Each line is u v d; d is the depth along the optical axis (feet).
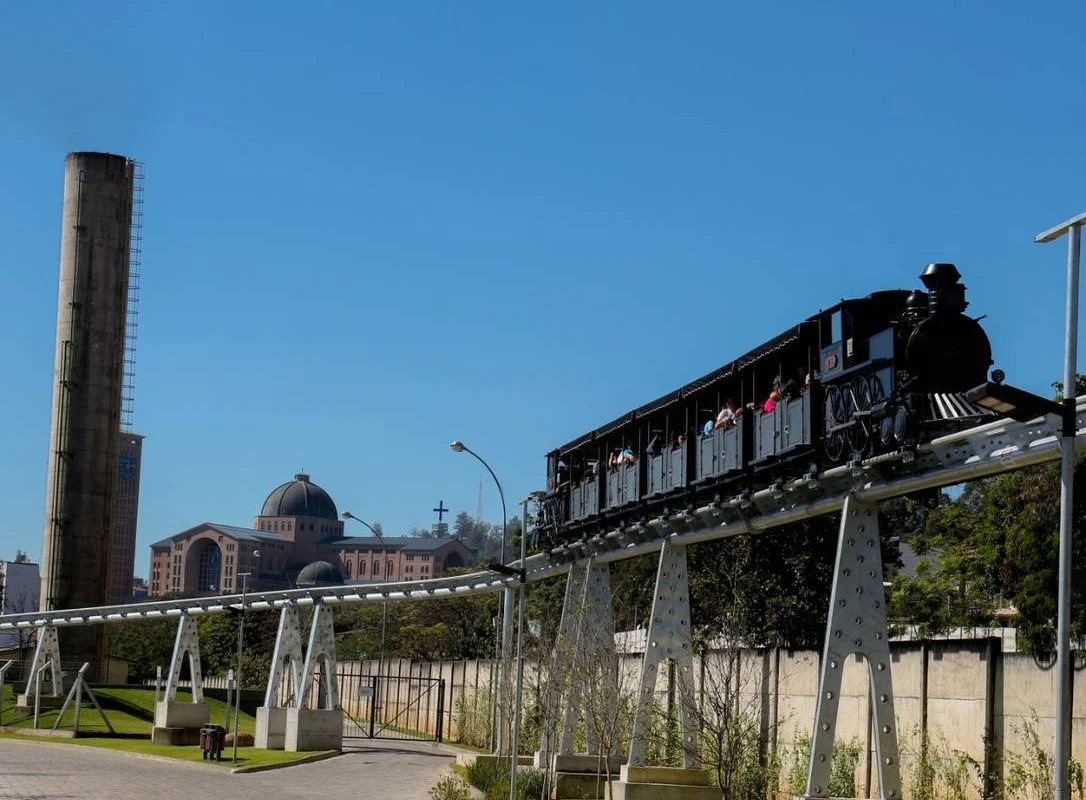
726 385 127.03
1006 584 126.21
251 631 416.46
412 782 169.89
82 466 329.93
